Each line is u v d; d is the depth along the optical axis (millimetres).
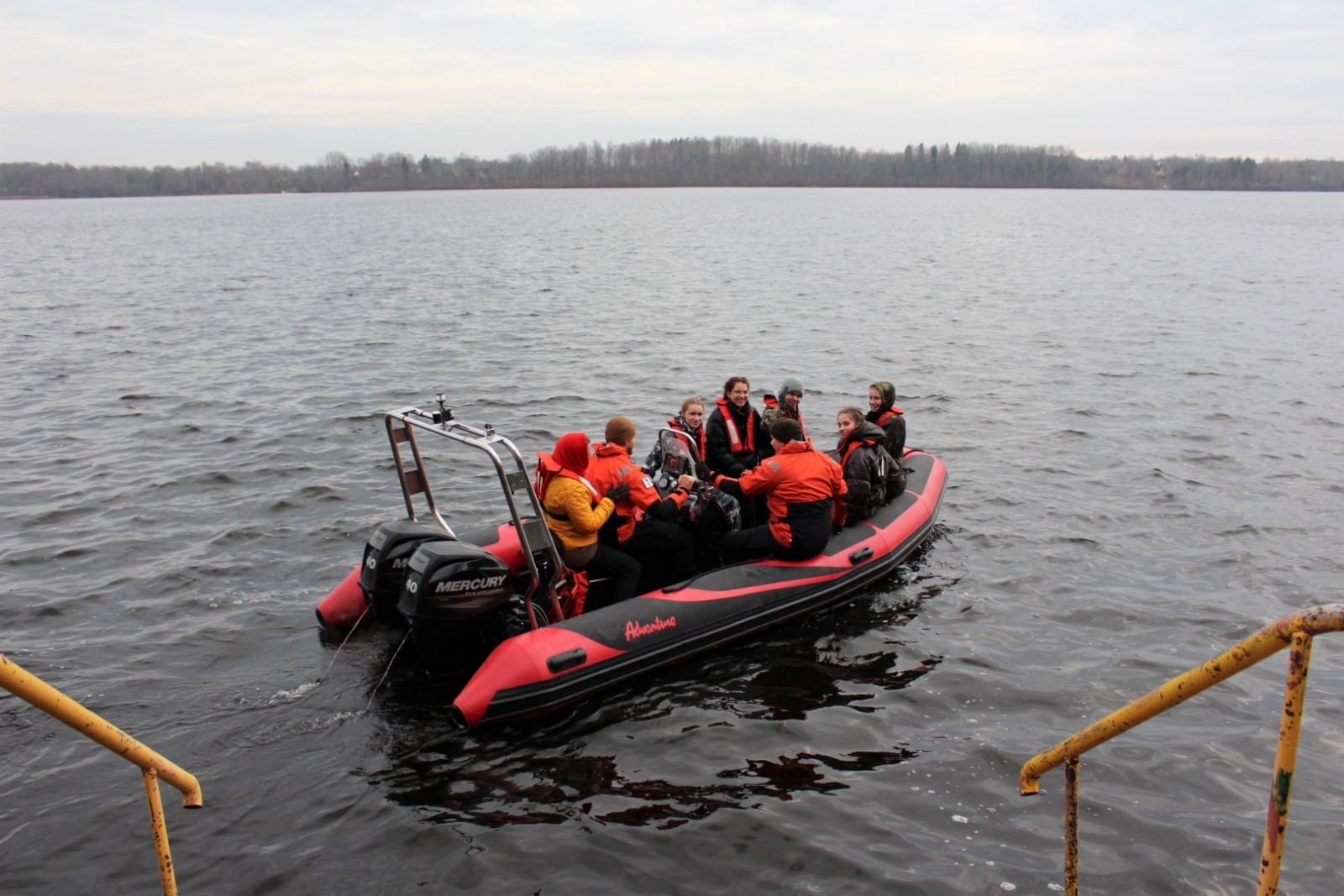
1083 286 29250
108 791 4613
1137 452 10914
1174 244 50469
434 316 22531
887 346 18438
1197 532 8359
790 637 6391
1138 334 19688
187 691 5555
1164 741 5141
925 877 4070
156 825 2668
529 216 91812
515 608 5848
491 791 4668
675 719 5352
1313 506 9039
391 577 5762
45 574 7324
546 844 4270
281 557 7703
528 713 5301
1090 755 5008
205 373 15586
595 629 5629
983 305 24781
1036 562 7699
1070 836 2615
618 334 19859
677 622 5957
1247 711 5465
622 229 65938
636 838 4316
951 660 6066
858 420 7242
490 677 5254
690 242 52312
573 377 15406
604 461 5980
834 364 16562
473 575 5359
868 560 7105
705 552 7137
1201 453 10820
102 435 11570
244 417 12469
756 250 45906
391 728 5199
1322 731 5242
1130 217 87625
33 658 5930
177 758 4887
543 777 4797
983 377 15352
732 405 7301
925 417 12648
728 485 6609
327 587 7102
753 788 4715
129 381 14852
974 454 10859
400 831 4348
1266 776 4828
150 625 6438
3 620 6492
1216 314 22812
